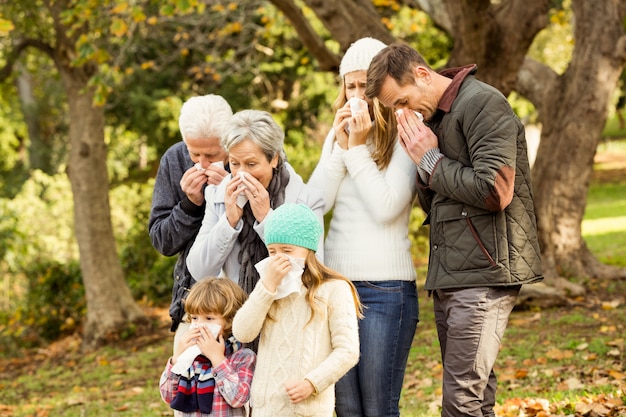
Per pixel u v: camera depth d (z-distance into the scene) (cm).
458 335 366
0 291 1439
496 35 927
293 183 387
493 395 409
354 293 358
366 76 388
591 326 852
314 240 345
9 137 3008
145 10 1400
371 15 950
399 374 397
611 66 1113
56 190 1728
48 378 1040
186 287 407
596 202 2638
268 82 2464
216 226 373
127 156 2691
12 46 1283
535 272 369
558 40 2255
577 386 605
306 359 340
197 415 360
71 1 1113
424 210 403
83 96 1205
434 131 379
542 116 1162
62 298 1360
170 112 2305
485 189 346
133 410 766
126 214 1722
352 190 403
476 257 362
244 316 342
